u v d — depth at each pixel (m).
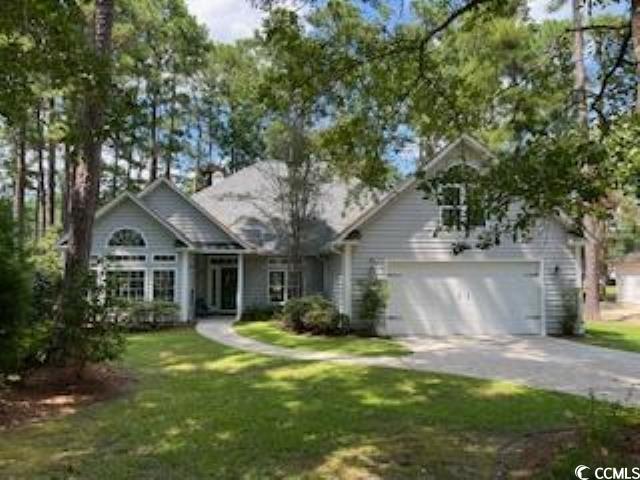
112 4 12.85
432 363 14.52
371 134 10.57
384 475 6.47
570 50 10.50
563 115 9.39
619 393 11.05
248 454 7.18
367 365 14.14
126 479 6.33
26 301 9.99
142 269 24.28
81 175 12.45
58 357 11.34
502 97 10.38
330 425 8.52
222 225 26.02
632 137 6.52
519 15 10.57
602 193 7.41
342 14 9.39
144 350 16.70
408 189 20.69
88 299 11.63
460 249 10.50
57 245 24.02
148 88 39.09
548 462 6.54
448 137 11.41
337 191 28.55
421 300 20.73
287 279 27.44
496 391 11.12
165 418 8.95
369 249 20.64
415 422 8.70
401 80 9.98
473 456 7.11
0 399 9.98
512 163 8.38
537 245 21.02
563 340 19.52
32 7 6.84
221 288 28.42
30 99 7.95
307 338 19.55
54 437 7.97
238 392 10.96
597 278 29.39
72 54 7.71
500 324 20.88
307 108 10.33
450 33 10.19
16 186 36.75
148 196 26.08
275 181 28.09
